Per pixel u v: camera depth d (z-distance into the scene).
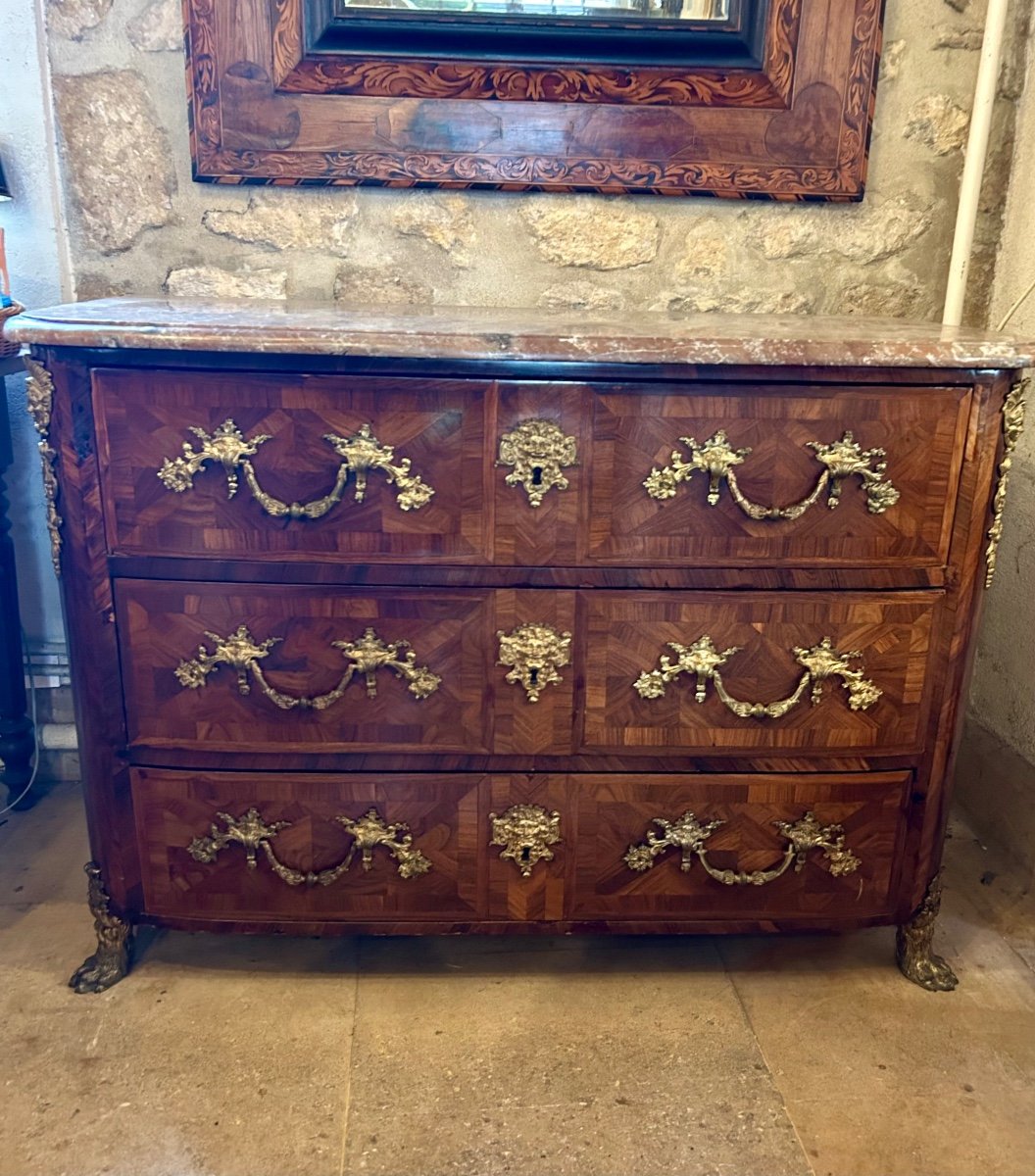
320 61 1.50
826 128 1.56
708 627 1.22
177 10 1.51
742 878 1.31
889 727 1.27
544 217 1.62
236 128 1.53
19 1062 1.22
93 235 1.61
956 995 1.38
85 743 1.27
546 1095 1.19
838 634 1.23
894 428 1.17
